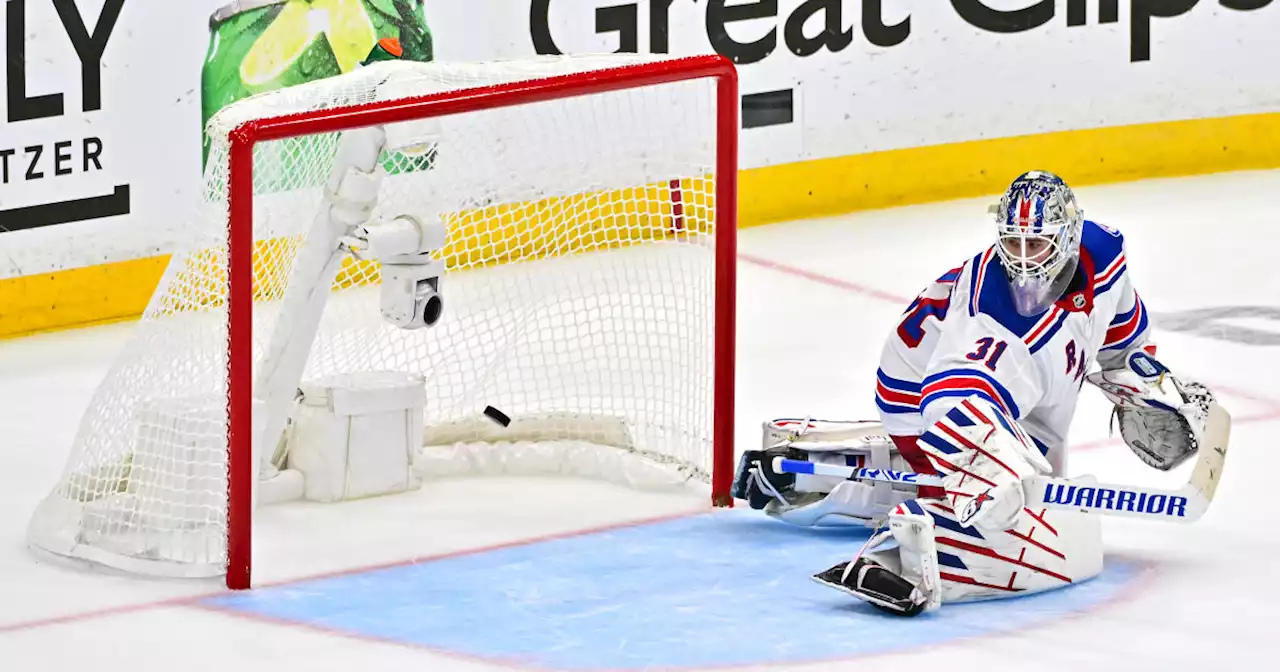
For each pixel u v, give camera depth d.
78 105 26.02
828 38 32.81
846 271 29.61
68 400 23.06
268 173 19.48
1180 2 35.25
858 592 15.38
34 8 25.38
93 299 26.75
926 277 29.22
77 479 17.56
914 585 15.40
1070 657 14.60
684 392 19.98
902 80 33.62
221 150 16.02
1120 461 20.08
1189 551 17.19
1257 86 36.06
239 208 15.76
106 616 15.79
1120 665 14.46
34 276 26.12
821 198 33.38
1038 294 14.97
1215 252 30.33
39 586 16.52
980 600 15.83
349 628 15.42
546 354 22.86
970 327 15.23
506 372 21.92
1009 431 14.93
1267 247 30.66
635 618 15.55
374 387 19.03
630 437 20.19
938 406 15.02
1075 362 15.59
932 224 32.69
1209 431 15.48
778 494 17.92
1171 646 14.86
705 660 14.55
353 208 17.59
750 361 24.59
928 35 33.66
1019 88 34.53
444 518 18.48
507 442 20.36
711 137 20.08
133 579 16.72
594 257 22.08
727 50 31.94
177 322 17.12
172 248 27.28
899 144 33.84
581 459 20.00
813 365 24.39
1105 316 15.66
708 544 17.59
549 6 30.16
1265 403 22.27
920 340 16.45
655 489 19.41
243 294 15.89
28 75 25.50
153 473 17.08
